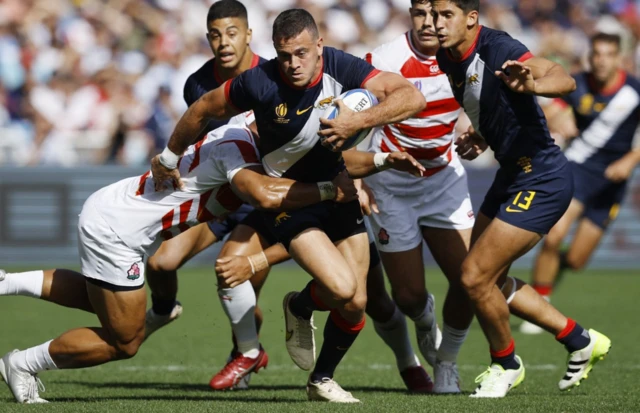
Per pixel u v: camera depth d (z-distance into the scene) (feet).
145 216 64.80
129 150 193.57
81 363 65.77
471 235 70.69
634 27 249.55
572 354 69.87
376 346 103.91
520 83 60.34
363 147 108.37
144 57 209.56
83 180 170.60
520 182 66.13
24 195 169.27
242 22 77.15
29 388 65.51
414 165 63.93
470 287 65.77
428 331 78.54
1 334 108.68
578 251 124.77
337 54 61.67
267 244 74.90
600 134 120.47
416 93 60.13
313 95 60.85
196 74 79.82
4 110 197.36
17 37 206.80
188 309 130.93
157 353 98.48
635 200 180.96
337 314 65.62
